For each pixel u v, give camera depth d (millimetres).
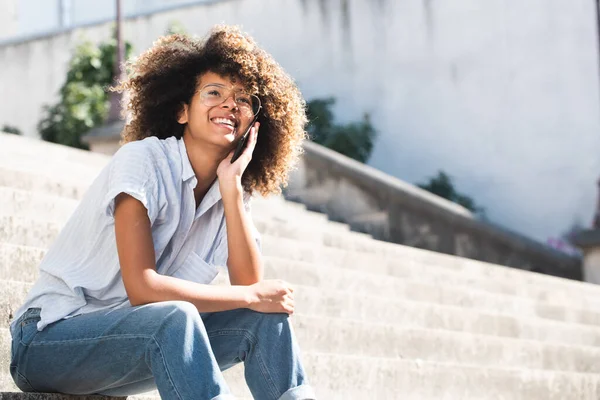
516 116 14367
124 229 2863
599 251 10508
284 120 3338
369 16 15188
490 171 14375
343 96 15211
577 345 7242
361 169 11773
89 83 13742
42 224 4988
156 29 15789
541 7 14258
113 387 2936
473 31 14656
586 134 13844
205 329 2865
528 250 12398
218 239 3219
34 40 16703
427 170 14703
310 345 5102
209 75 3139
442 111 14758
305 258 6809
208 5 15750
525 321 6984
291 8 15586
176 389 2637
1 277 4289
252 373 2920
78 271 2953
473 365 5906
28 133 16516
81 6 18172
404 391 5168
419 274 7660
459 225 11969
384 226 11695
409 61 14961
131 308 2771
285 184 3451
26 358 2910
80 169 8164
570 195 13859
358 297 5984
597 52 13852
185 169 3057
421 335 5770
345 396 4852
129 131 3285
